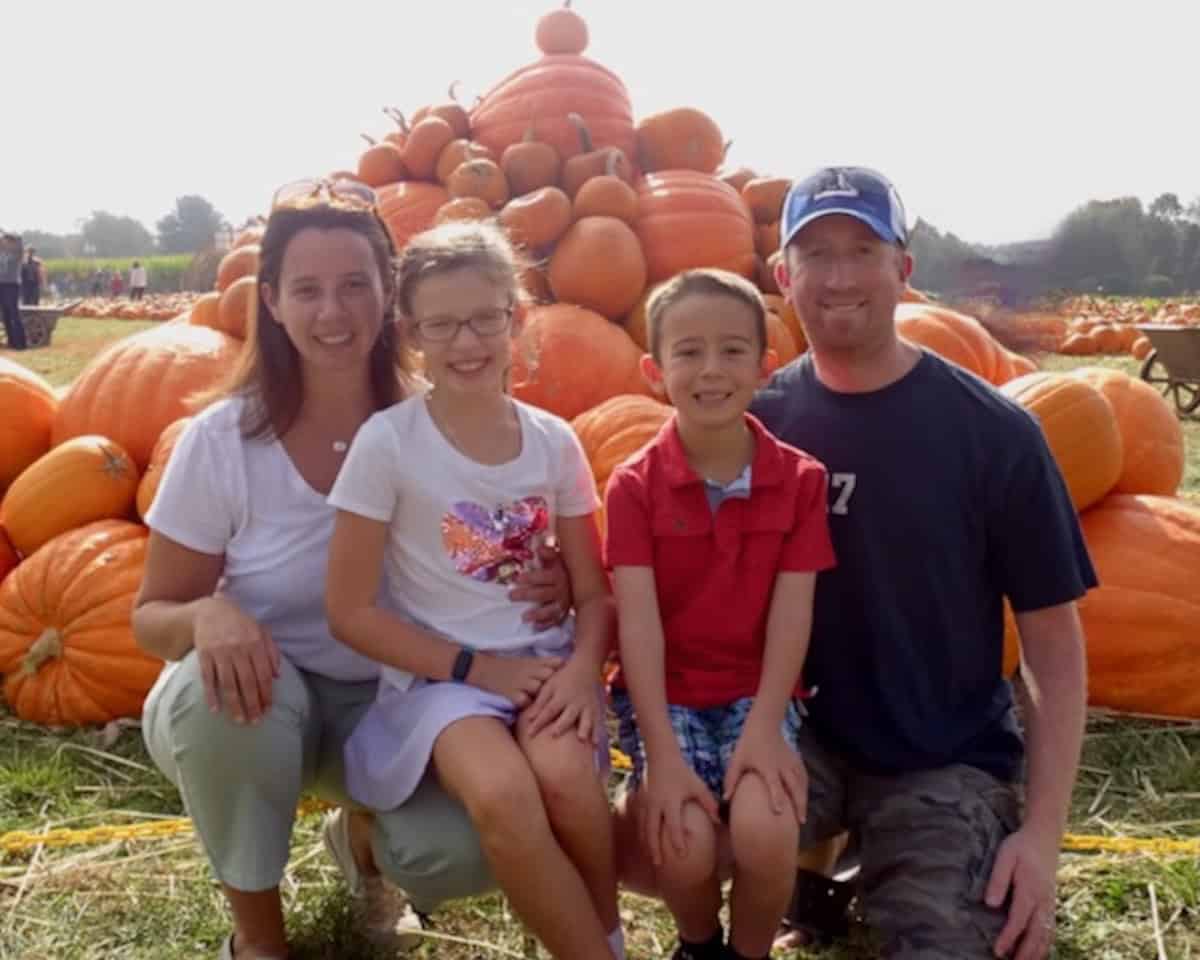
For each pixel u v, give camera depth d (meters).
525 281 5.86
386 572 2.62
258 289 2.68
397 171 6.80
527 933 2.96
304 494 2.71
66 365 17.31
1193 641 4.35
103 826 3.58
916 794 2.59
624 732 2.68
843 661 2.68
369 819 2.87
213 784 2.49
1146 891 3.14
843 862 3.09
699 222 6.16
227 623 2.50
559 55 6.97
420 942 2.94
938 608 2.62
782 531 2.49
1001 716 2.73
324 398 2.76
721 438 2.51
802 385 2.78
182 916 3.06
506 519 2.55
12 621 4.50
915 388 2.65
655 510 2.51
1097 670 4.44
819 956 2.88
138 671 4.36
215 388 2.90
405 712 2.50
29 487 4.82
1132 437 5.02
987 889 2.44
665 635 2.55
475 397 2.54
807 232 2.58
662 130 6.69
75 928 3.02
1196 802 3.72
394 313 2.75
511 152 6.38
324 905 3.04
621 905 3.11
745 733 2.41
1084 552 2.72
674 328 2.45
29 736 4.31
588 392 5.57
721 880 2.48
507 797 2.26
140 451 5.18
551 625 2.62
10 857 3.42
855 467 2.64
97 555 4.53
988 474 2.62
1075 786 3.83
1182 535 4.57
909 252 2.71
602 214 6.05
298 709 2.56
